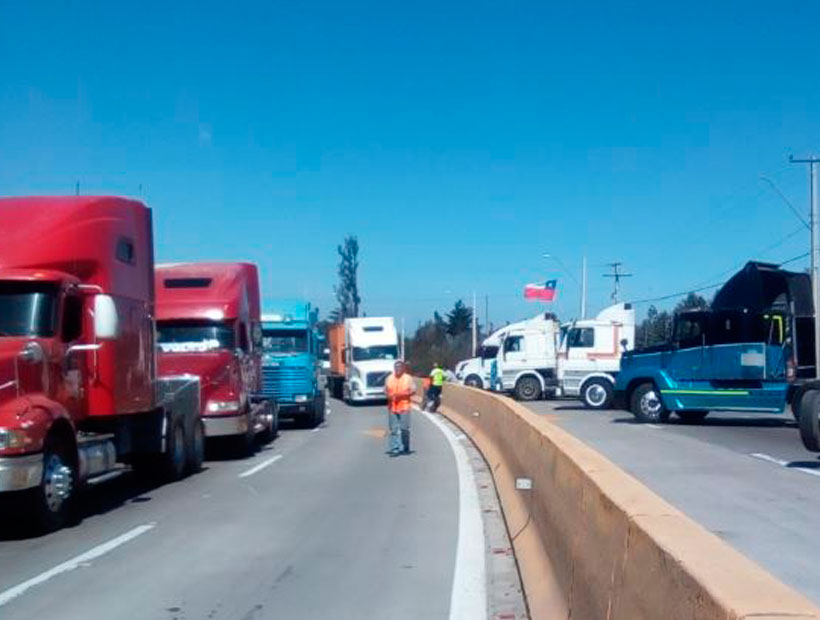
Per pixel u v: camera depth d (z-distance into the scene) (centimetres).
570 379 4003
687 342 2928
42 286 1302
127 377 1505
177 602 881
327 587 938
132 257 1549
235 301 2225
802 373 2834
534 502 1046
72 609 859
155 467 1742
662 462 1922
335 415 4006
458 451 2314
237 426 2177
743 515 1295
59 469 1254
